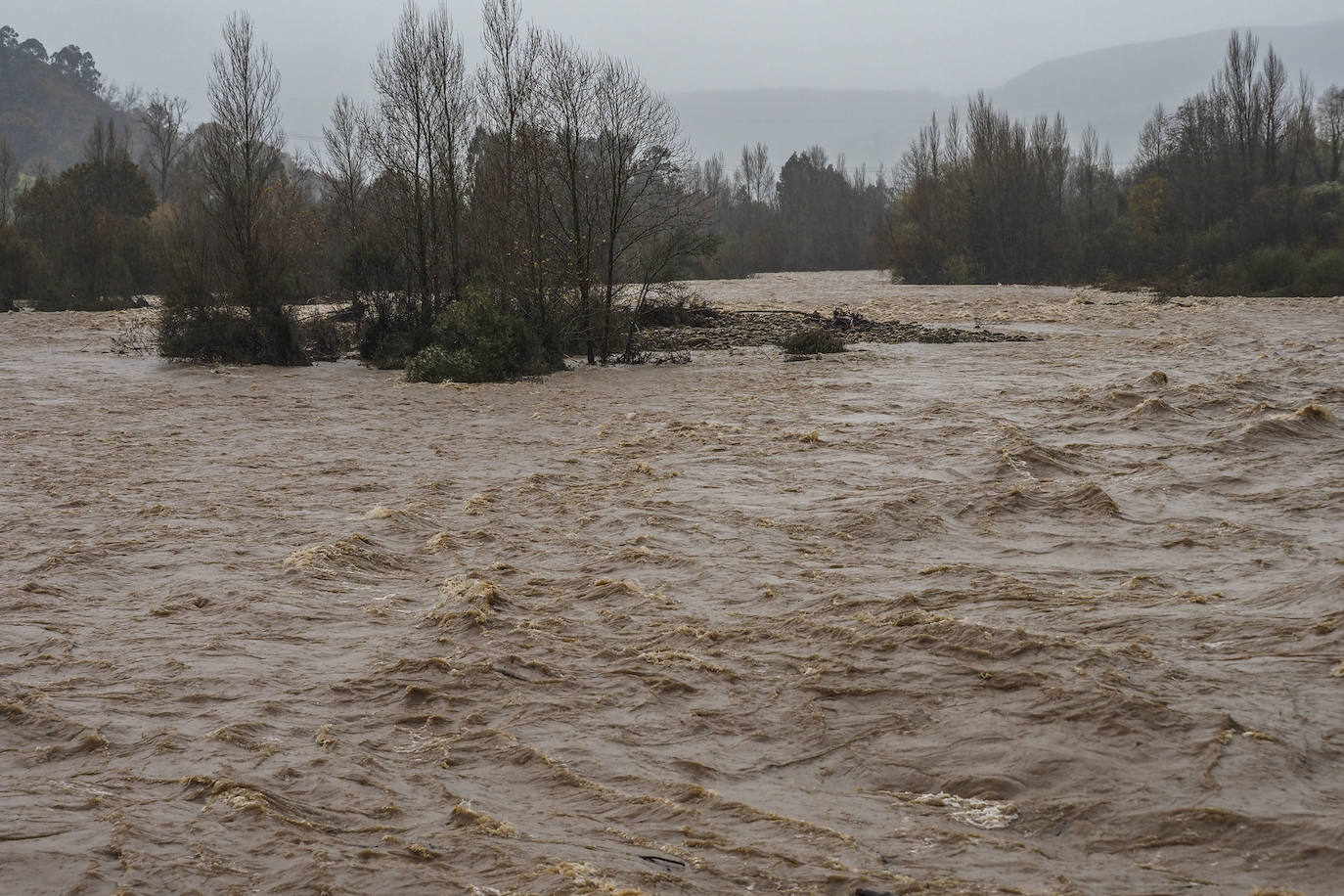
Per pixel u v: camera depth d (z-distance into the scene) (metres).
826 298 58.25
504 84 27.14
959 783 5.08
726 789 5.11
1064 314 45.25
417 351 27.69
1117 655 6.45
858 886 4.07
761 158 133.62
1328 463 12.73
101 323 44.81
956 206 82.06
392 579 8.86
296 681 6.55
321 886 4.11
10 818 4.75
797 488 12.14
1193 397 17.48
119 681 6.59
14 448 15.38
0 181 113.56
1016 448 13.30
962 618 7.11
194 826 4.65
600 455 14.38
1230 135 75.62
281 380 24.81
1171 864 4.28
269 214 30.23
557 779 5.19
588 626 7.52
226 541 9.98
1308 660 6.35
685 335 33.56
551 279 26.64
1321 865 4.18
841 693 6.16
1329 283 56.94
